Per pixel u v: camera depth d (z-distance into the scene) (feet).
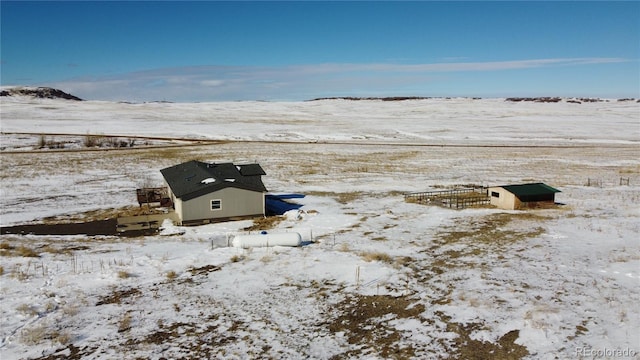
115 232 85.97
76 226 90.38
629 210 95.71
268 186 135.03
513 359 37.96
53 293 52.54
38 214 100.12
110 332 43.93
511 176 150.71
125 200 114.93
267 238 71.31
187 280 57.36
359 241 75.31
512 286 53.42
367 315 47.21
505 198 101.40
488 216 92.68
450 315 46.52
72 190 127.44
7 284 54.80
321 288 54.39
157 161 181.88
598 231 77.82
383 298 51.24
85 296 52.19
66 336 42.60
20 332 43.52
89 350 40.73
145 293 53.21
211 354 40.09
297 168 169.17
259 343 41.91
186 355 39.99
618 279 54.24
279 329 44.50
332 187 132.87
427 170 164.86
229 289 54.34
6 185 132.77
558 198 111.86
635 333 40.86
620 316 44.27
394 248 70.59
